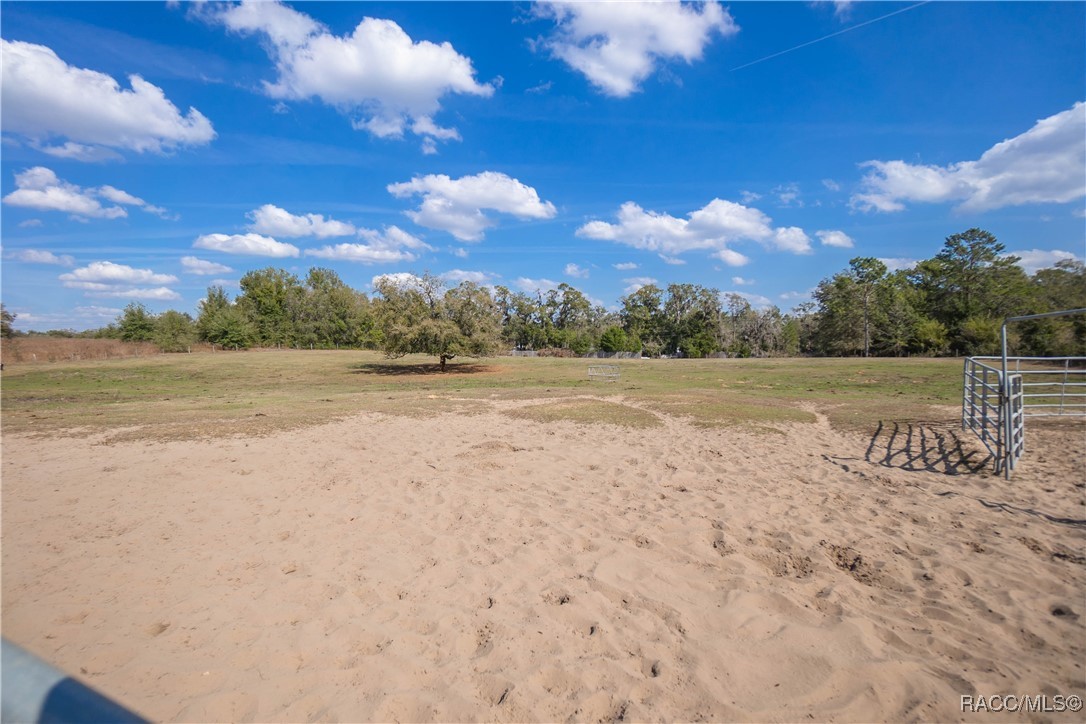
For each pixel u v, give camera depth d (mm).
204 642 3730
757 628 3803
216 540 5637
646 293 94250
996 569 4652
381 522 6141
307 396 21609
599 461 9023
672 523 5918
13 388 26438
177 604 4273
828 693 3123
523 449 10062
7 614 4117
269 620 4023
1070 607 4008
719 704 3039
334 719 2961
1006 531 5551
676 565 4871
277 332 74250
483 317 34844
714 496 6914
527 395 19828
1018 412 8719
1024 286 54250
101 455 9961
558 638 3711
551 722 2914
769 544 5305
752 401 17047
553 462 8977
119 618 4059
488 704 3068
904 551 5062
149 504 6883
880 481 7578
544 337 88062
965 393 11586
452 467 8664
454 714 2986
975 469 8195
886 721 2924
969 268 57094
